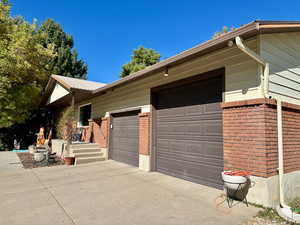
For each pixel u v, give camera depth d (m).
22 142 15.96
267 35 4.21
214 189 4.88
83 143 10.12
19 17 16.16
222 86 4.68
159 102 6.93
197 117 5.49
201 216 3.43
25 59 12.32
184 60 4.82
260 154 3.77
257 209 3.66
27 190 4.87
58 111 15.28
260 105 3.83
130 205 3.92
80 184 5.38
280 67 4.46
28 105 13.61
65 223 3.17
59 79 10.24
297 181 4.38
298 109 4.58
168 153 6.45
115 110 9.06
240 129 4.14
